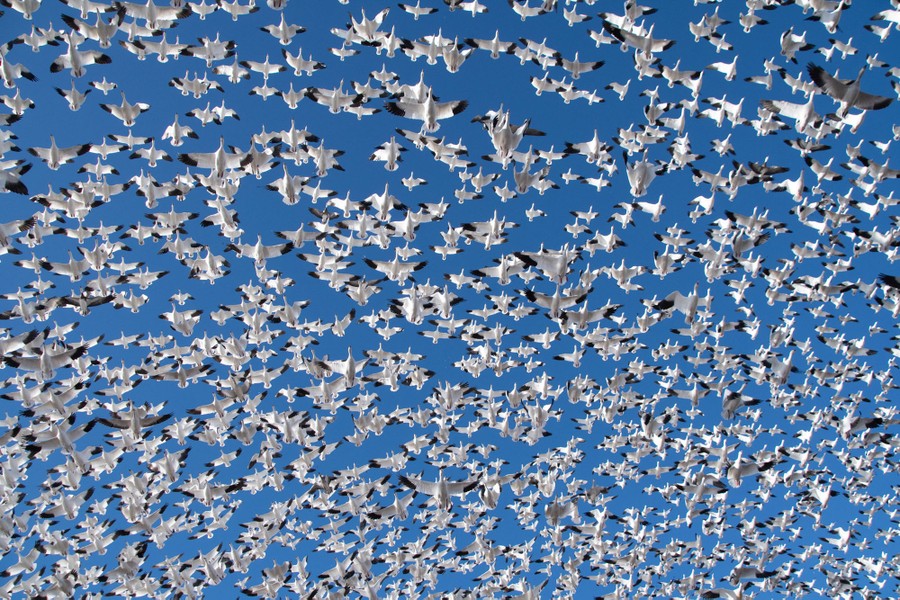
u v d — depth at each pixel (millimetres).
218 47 20312
